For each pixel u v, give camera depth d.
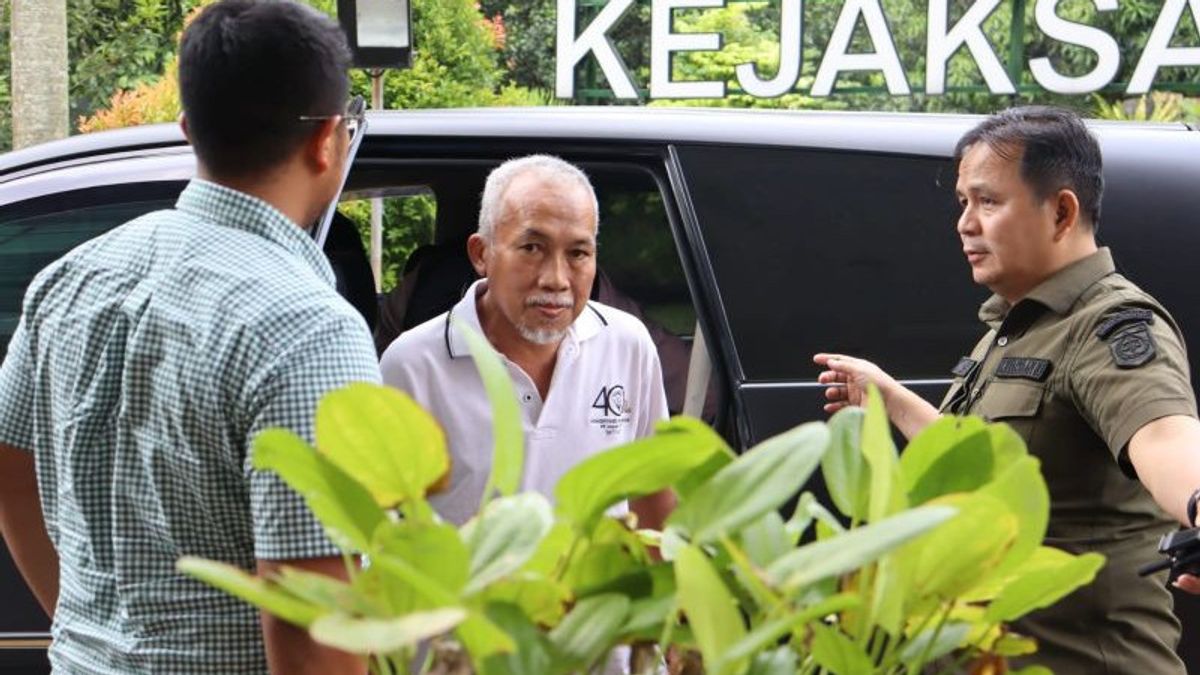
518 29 13.22
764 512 1.27
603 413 3.03
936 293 3.54
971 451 1.37
